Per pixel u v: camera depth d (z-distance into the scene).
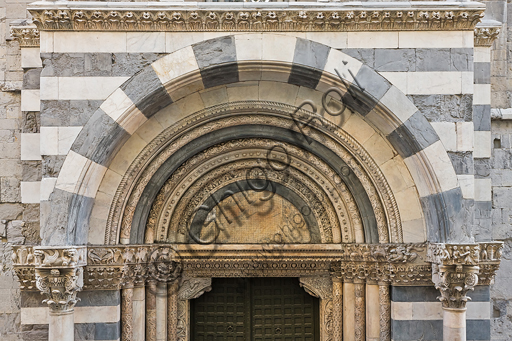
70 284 6.25
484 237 7.36
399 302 6.98
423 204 6.94
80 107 6.57
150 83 6.57
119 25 6.55
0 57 7.76
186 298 7.90
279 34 6.64
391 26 6.66
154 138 7.05
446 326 6.52
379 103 6.63
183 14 6.46
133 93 6.57
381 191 7.16
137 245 7.05
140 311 7.26
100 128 6.53
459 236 6.52
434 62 6.69
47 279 6.28
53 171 6.51
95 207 6.87
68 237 6.37
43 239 6.35
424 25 6.65
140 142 7.02
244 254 7.67
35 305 7.03
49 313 6.34
